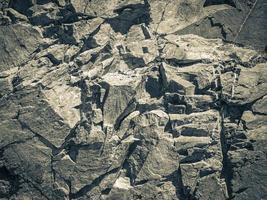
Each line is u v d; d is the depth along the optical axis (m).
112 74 15.02
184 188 13.73
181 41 15.20
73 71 15.07
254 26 15.17
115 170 14.12
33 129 14.51
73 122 14.45
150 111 14.41
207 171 13.73
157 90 14.69
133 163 14.07
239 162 13.60
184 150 13.94
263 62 14.85
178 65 14.88
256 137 13.69
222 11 15.36
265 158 13.47
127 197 13.85
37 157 14.38
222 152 13.87
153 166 13.93
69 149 14.36
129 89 14.49
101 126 14.38
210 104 14.35
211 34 15.36
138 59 15.08
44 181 14.30
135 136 14.23
